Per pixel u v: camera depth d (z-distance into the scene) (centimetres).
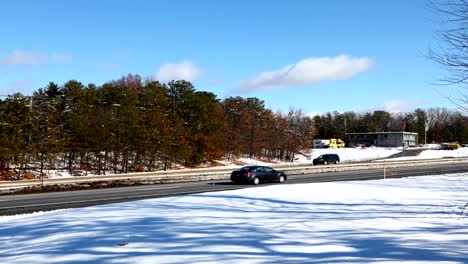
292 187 2100
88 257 685
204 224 982
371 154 8312
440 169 4403
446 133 12606
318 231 877
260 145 7100
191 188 2752
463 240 773
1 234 986
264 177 3075
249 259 641
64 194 2456
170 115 5625
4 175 3984
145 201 1584
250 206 1373
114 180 3142
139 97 5531
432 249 696
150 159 5097
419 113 15425
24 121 4166
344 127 15212
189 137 5722
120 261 653
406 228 912
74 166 4744
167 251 705
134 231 902
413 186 2161
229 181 3331
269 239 790
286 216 1121
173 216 1129
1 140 3981
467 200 1482
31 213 1716
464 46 1166
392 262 612
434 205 1355
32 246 809
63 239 849
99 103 5238
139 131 4878
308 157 7600
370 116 17538
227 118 6969
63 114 4684
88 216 1180
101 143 4703
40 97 4869
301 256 656
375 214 1151
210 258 652
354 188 2031
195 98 5956
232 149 6612
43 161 4331
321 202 1475
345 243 748
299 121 7769
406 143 12325
